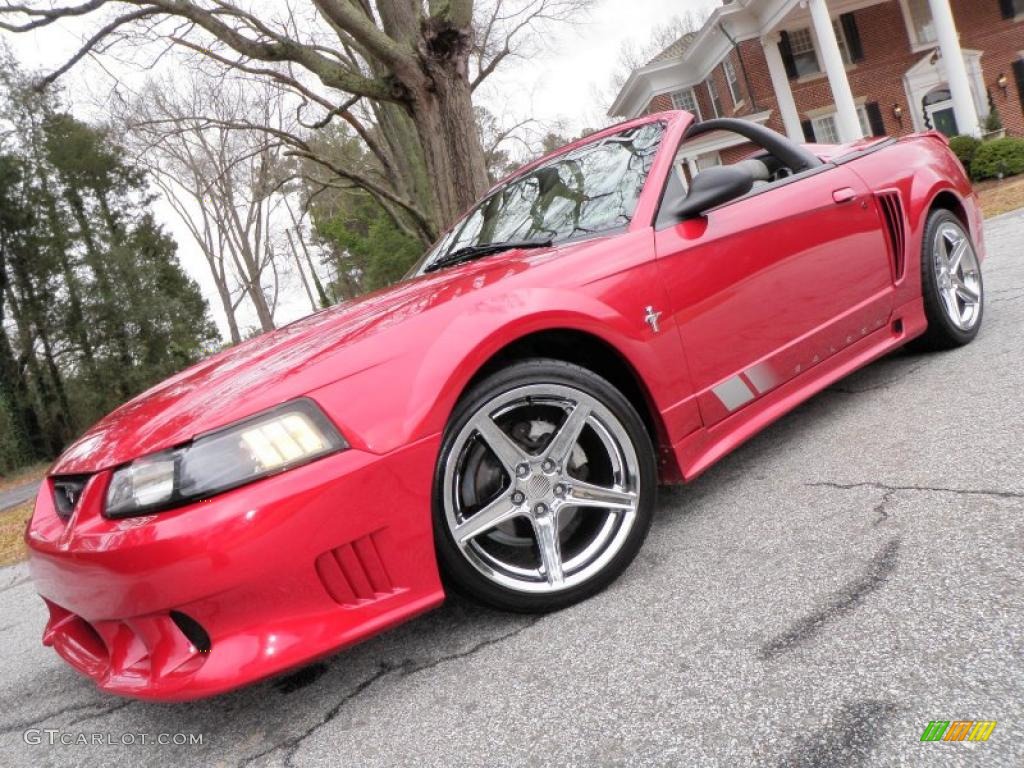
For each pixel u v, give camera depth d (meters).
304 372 1.82
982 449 2.36
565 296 2.13
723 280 2.49
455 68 9.44
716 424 2.45
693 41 25.11
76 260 26.38
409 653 2.07
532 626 2.04
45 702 2.50
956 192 3.67
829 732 1.33
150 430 1.85
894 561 1.85
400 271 32.75
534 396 2.02
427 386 1.86
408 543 1.82
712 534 2.31
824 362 2.87
